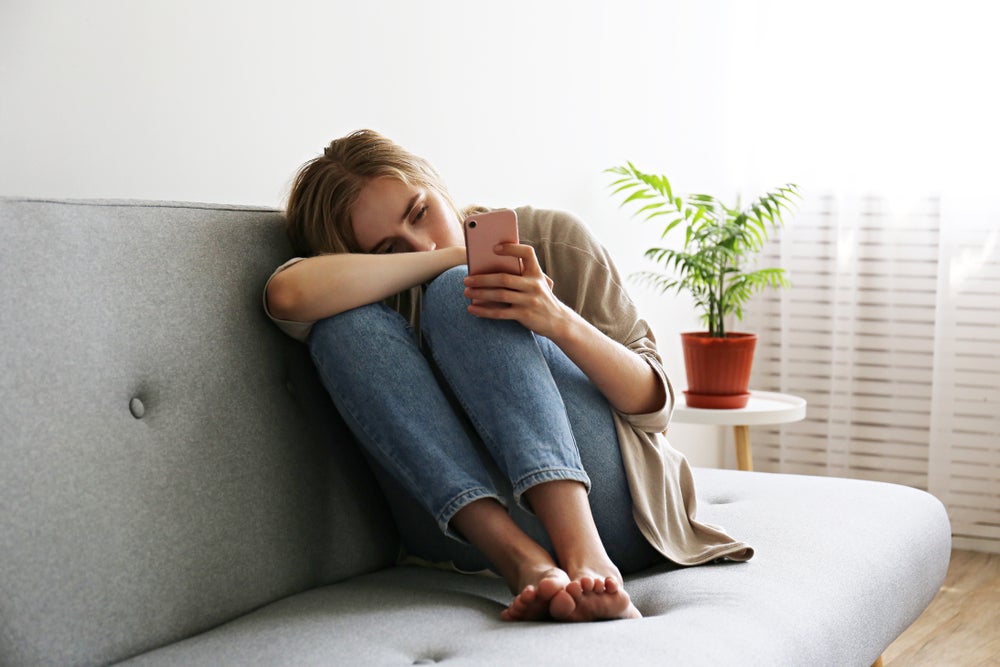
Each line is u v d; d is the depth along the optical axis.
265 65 1.80
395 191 1.45
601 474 1.37
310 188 1.46
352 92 1.99
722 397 2.66
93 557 1.10
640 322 1.57
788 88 3.29
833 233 3.25
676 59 3.12
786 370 3.33
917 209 3.13
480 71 2.34
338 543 1.41
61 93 1.46
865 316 3.22
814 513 1.63
